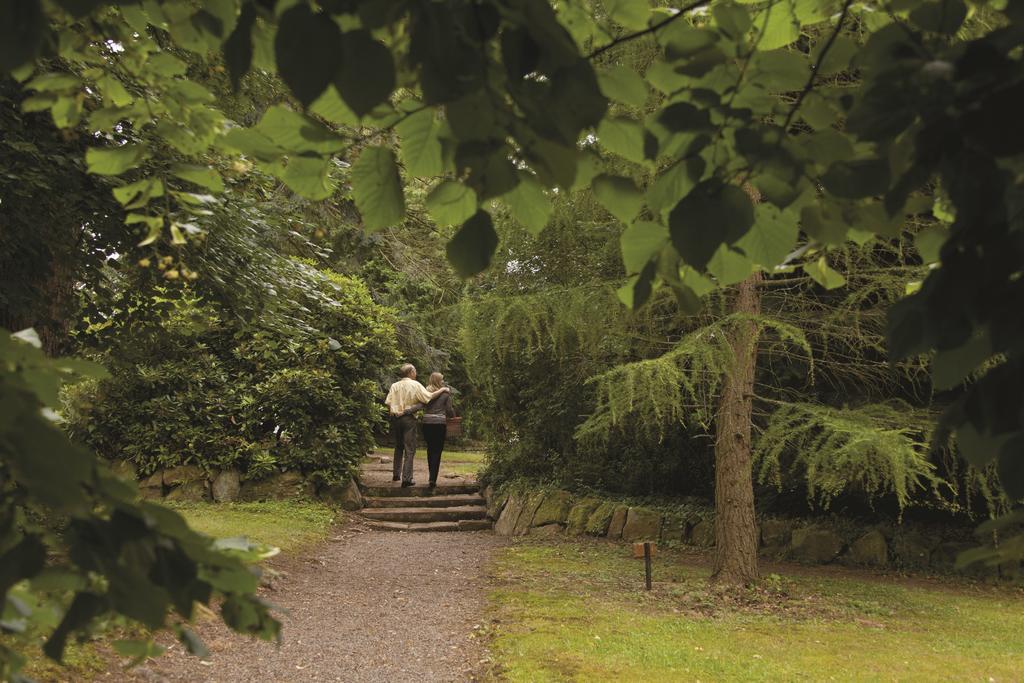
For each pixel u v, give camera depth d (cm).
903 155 120
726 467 813
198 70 505
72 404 1115
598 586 809
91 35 182
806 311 810
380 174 121
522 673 512
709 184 119
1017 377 102
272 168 124
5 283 585
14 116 520
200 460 1166
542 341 954
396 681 514
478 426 1360
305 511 1120
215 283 615
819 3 143
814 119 133
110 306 665
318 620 651
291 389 1194
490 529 1216
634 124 124
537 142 107
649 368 700
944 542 982
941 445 117
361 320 1248
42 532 99
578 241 848
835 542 1002
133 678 462
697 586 796
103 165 151
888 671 534
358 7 91
